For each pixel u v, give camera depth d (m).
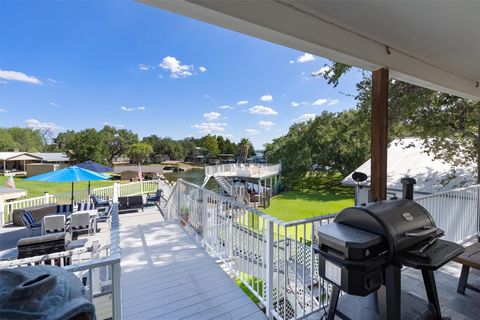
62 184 26.69
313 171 23.59
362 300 2.04
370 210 1.67
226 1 1.74
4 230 7.47
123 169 23.45
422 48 2.80
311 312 2.41
